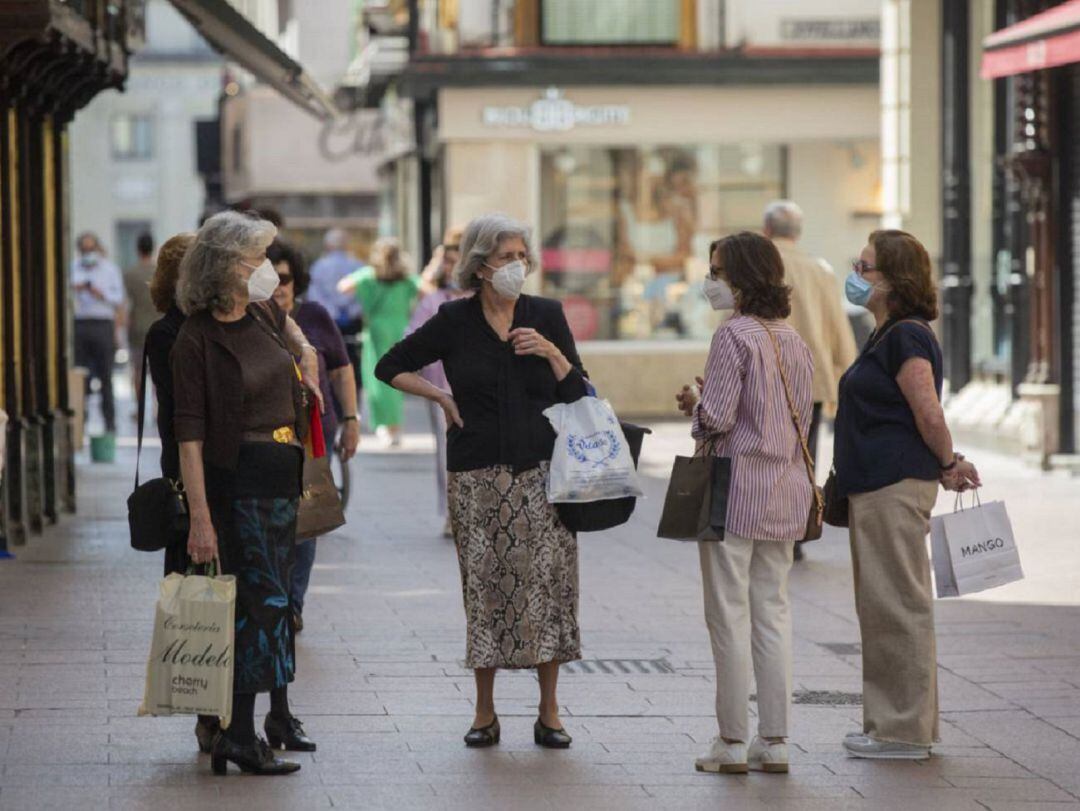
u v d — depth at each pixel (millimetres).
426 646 19859
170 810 13547
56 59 27500
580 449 15445
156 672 14242
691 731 16344
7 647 19438
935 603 22719
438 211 55125
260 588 14531
